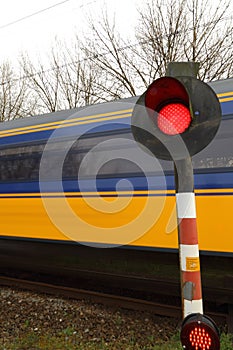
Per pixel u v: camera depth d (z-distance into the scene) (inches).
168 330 187.8
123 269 222.1
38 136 248.4
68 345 173.3
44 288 258.7
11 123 268.1
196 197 187.8
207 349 92.2
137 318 205.0
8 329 195.2
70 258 240.7
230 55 528.7
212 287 194.2
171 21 553.6
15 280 277.1
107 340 180.1
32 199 243.0
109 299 228.7
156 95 104.9
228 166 180.7
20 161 252.7
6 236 253.6
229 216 177.8
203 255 190.1
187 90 100.4
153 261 210.4
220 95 190.4
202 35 538.0
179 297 232.1
